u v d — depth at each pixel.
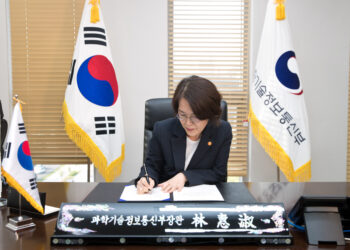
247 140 2.63
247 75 2.61
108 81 2.12
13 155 0.91
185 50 2.57
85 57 2.07
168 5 2.55
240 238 0.77
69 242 0.77
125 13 2.46
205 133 1.33
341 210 0.84
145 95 2.52
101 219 0.80
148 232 0.78
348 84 2.53
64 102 2.12
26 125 2.56
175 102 1.12
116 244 0.78
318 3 2.47
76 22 2.48
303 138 2.12
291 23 2.47
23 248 0.75
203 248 0.76
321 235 0.79
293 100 2.11
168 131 1.37
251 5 2.50
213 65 2.58
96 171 2.57
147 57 2.49
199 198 0.98
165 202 0.92
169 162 1.38
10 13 2.49
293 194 1.20
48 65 2.52
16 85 2.54
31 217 0.96
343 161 2.58
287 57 2.12
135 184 1.17
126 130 2.54
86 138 2.06
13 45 2.51
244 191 1.13
